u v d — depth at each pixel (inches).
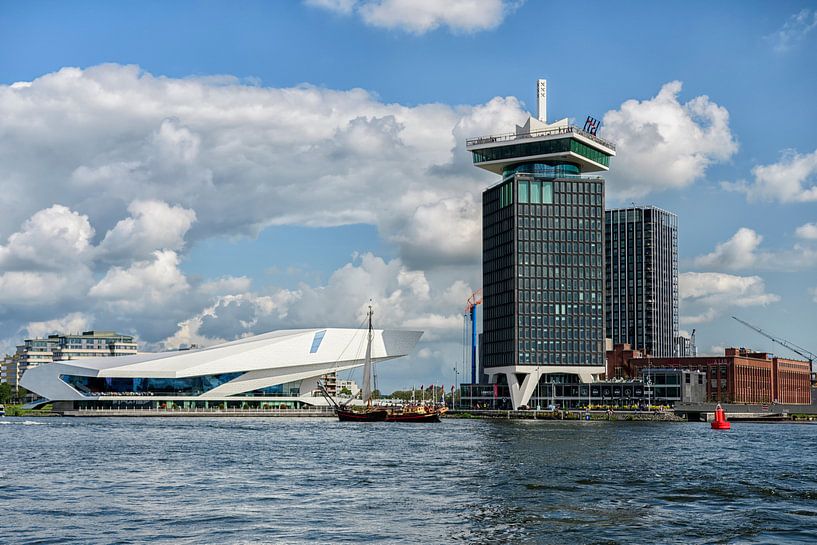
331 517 2222.0
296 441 5108.3
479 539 1955.0
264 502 2477.9
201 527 2089.1
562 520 2172.7
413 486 2817.4
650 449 4473.4
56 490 2738.7
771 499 2509.8
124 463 3622.0
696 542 1918.1
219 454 4089.6
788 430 7357.3
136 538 1963.6
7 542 1921.8
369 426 7524.6
